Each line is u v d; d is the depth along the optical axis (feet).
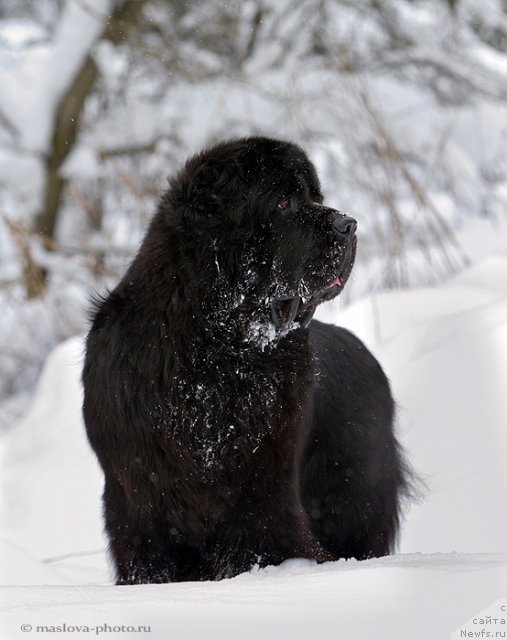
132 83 61.62
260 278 19.77
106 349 19.57
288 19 58.80
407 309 39.22
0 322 57.26
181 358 19.17
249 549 19.35
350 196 54.85
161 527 19.51
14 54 57.11
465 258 48.78
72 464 34.45
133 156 57.06
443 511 28.48
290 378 19.89
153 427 19.03
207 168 19.71
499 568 13.04
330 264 20.21
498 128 64.34
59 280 54.19
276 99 56.39
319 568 17.04
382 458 25.40
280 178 19.98
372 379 25.72
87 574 27.35
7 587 15.02
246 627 11.43
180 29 57.98
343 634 10.97
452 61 61.98
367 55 61.41
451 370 33.19
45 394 39.47
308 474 23.65
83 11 54.75
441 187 59.67
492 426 30.73
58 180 56.49
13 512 31.89
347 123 52.75
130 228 55.11
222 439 19.17
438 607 11.75
